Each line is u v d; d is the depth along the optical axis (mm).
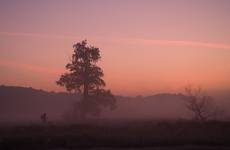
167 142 34188
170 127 47844
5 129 47250
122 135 38781
